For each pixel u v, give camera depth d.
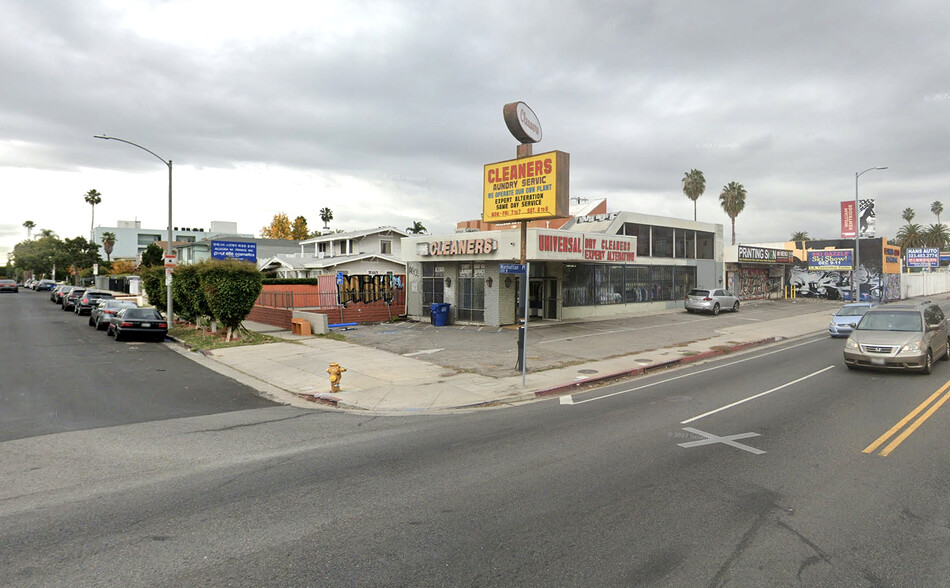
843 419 8.66
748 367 14.67
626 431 8.18
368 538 4.66
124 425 8.82
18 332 23.09
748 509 5.17
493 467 6.55
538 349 17.67
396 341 19.66
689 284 35.16
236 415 9.71
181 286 23.09
